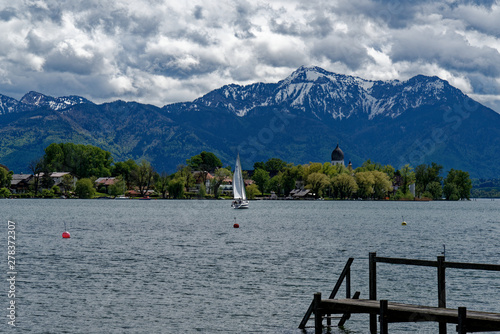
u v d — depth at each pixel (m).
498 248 74.94
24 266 53.22
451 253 69.38
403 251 70.50
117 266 53.50
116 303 38.47
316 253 64.94
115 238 82.12
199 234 90.38
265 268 52.72
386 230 104.25
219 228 104.19
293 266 54.06
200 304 38.41
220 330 32.84
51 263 55.19
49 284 44.38
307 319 32.84
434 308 29.02
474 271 51.22
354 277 48.38
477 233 99.25
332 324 35.81
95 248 68.44
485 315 26.97
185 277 47.75
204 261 57.16
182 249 67.88
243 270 51.50
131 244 73.50
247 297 40.47
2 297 39.91
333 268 53.12
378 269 52.56
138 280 46.28
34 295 40.56
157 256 60.94
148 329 33.00
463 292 43.03
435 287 44.81
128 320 34.62
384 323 28.19
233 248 69.38
